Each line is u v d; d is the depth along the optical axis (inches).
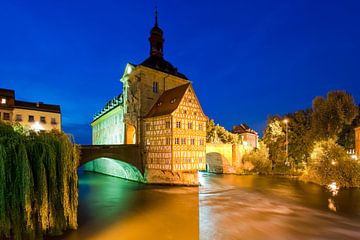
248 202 1031.6
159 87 1605.6
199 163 1419.8
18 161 517.7
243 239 641.6
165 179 1357.0
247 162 2010.3
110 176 1838.1
